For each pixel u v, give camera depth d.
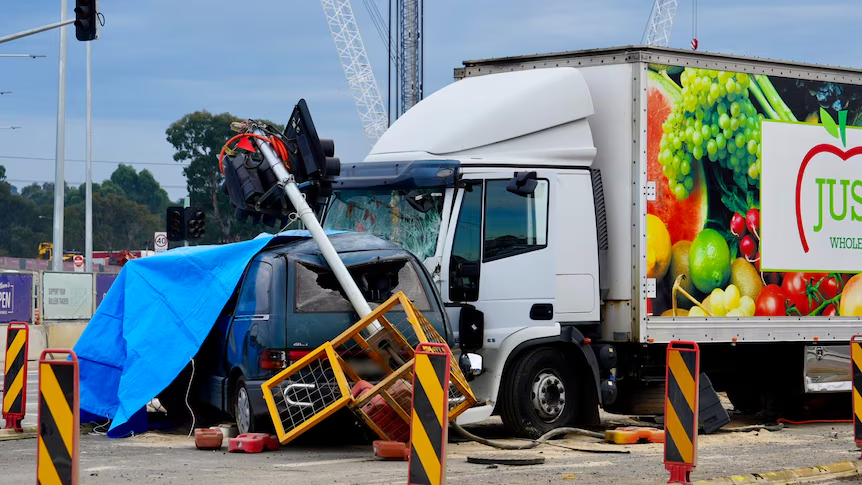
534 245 12.44
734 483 9.32
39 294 30.48
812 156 14.23
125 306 12.48
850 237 14.52
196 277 12.36
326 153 12.91
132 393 12.06
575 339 12.38
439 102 13.15
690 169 13.17
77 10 24.75
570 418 12.58
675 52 13.15
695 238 13.18
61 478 7.49
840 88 14.53
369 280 11.54
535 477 9.38
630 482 9.13
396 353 11.12
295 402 10.71
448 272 12.13
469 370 11.55
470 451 11.27
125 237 124.25
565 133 12.84
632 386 13.53
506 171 12.45
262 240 12.32
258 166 13.02
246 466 9.94
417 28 82.88
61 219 36.81
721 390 14.77
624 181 12.90
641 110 12.83
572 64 13.34
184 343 12.09
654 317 12.84
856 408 11.02
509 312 12.25
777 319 13.80
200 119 92.31
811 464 10.38
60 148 36.75
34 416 14.52
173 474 9.39
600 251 12.96
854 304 14.52
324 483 8.89
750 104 13.73
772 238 13.83
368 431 11.86
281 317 11.04
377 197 12.71
